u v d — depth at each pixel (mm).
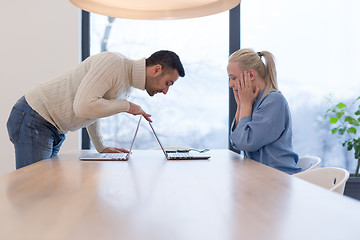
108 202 766
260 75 2012
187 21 3699
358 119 3469
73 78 1919
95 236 539
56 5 3551
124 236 539
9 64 3539
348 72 3678
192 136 3752
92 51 3715
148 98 3732
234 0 1737
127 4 1847
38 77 3549
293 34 3680
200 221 619
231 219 631
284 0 3674
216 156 1886
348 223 602
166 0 1796
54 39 3553
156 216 653
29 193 863
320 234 543
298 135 3699
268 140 1851
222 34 3703
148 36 3707
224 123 3748
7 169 3506
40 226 590
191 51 3713
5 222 616
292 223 604
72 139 3502
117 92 1929
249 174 1186
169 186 961
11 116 1926
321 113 3693
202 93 3734
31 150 1890
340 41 3680
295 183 1000
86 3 1801
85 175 1159
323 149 3695
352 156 3686
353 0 3664
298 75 3686
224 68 3719
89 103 1730
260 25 3680
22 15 3543
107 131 3734
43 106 1896
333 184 1569
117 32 3707
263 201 772
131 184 990
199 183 1006
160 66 1993
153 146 3754
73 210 697
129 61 1983
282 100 1896
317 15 3680
